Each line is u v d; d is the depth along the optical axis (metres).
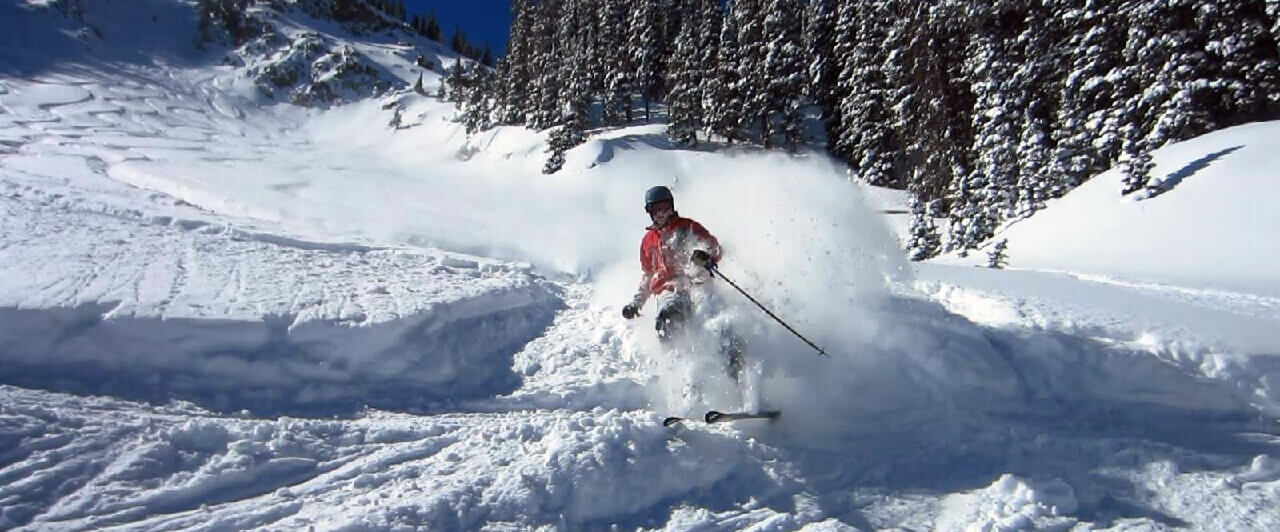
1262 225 11.60
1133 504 3.34
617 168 33.44
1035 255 14.70
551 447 3.40
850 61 35.53
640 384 4.47
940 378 4.53
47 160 14.88
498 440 3.57
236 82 64.88
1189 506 3.31
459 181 32.31
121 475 2.89
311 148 48.66
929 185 27.59
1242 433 4.11
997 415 4.30
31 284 4.16
